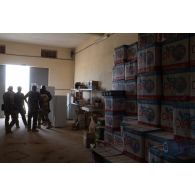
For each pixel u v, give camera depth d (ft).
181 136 8.05
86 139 15.06
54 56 32.71
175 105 8.36
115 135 12.60
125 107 13.50
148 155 8.38
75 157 12.67
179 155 6.89
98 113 20.71
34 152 13.67
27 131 20.84
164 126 9.46
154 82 9.78
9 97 19.75
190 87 7.93
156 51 9.72
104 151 11.02
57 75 32.86
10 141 16.55
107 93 13.64
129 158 9.84
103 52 22.24
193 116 7.64
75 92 27.99
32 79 31.63
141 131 9.23
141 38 11.03
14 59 30.53
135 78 12.62
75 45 31.45
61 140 17.17
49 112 23.52
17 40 29.35
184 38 8.29
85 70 27.91
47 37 27.27
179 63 8.54
